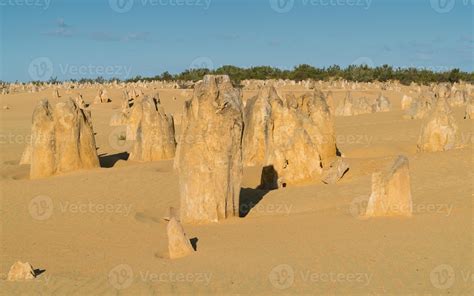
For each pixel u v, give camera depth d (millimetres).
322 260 10523
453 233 11492
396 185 13148
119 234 14297
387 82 97000
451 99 47281
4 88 94562
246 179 20734
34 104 64688
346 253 10797
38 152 21906
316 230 12711
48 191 19234
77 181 20484
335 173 18609
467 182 16078
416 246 10867
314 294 8914
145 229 14664
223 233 13266
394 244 11078
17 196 18625
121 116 44344
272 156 19547
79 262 12008
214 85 14641
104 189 19281
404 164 13188
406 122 35375
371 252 10727
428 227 12023
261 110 22906
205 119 14648
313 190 17625
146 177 20828
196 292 9320
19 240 14062
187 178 14617
